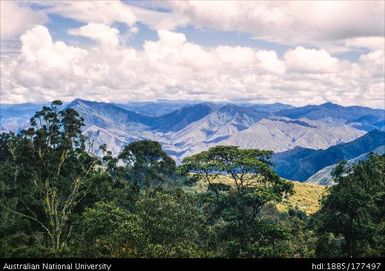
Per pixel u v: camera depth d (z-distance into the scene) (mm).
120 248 48656
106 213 57688
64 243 56625
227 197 67188
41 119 69188
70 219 65938
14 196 70188
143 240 51344
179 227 57844
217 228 66500
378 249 61188
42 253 48594
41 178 67750
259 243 64000
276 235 64188
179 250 50500
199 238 62688
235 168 65438
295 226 90312
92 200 71812
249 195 63562
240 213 65625
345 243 66375
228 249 60125
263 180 67375
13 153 78500
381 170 77750
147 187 81750
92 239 56250
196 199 65938
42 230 68000
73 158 73625
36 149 66750
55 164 70500
